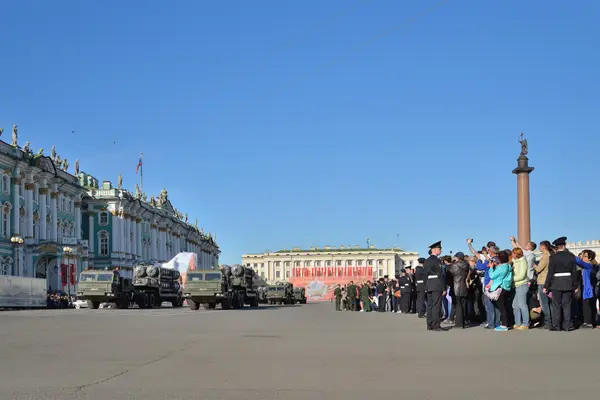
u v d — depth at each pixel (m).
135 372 10.51
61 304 62.88
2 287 50.97
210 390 8.84
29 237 71.88
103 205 94.56
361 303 49.75
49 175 75.81
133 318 28.33
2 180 67.38
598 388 8.81
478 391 8.66
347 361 11.86
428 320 19.53
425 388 8.93
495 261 19.66
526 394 8.41
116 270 48.94
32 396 8.38
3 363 11.62
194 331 19.52
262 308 53.72
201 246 151.75
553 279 18.27
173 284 56.84
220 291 46.03
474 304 23.31
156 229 112.81
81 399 8.18
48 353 13.21
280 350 13.80
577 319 20.75
